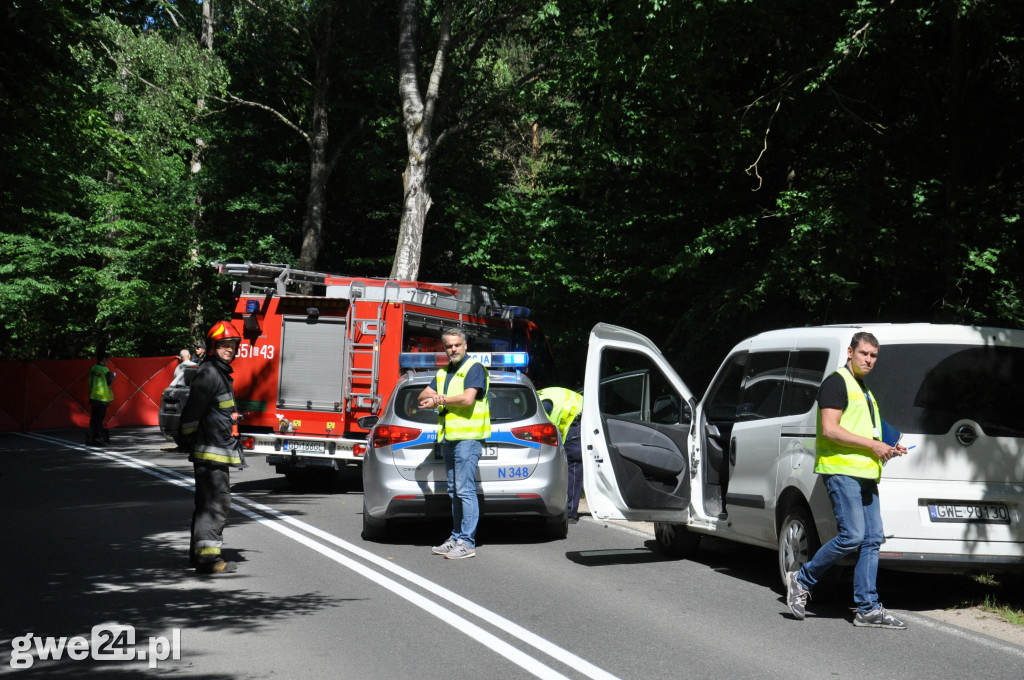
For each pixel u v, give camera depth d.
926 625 6.75
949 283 12.27
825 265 12.94
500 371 10.54
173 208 31.16
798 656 5.90
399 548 9.77
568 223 18.23
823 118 14.78
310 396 14.27
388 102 33.16
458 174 32.66
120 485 14.77
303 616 6.84
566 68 16.66
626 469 9.17
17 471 16.77
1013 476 7.09
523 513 10.05
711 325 14.75
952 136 13.03
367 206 34.44
